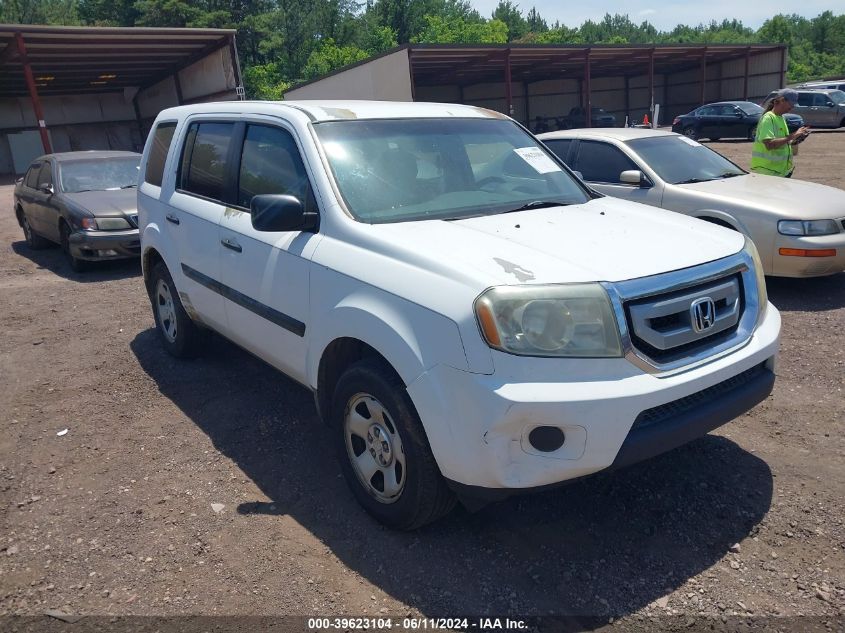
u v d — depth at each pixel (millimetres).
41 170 10797
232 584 2912
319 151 3650
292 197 3412
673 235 3311
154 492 3654
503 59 35062
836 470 3611
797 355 5227
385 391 2971
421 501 2965
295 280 3555
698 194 6902
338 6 69312
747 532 3141
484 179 4070
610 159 7695
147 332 6371
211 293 4504
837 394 4516
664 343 2799
